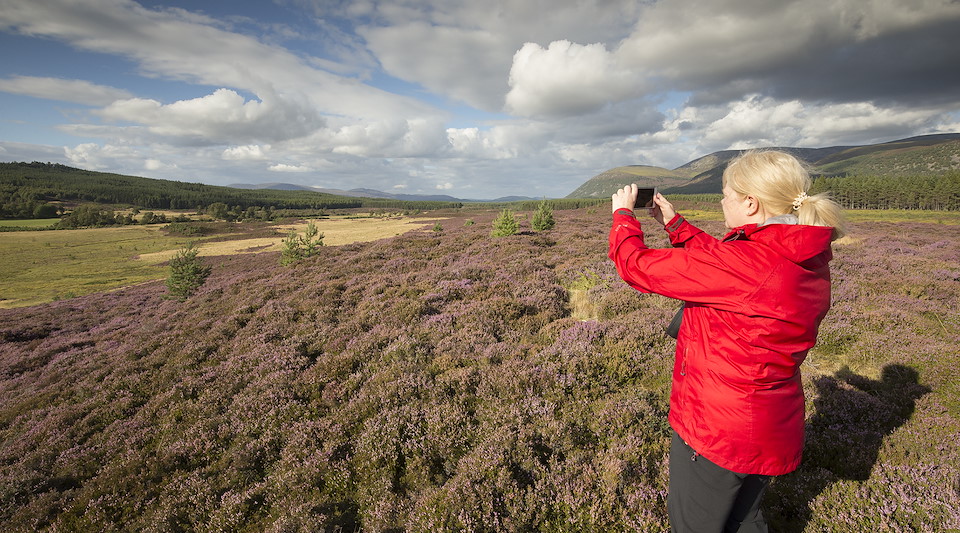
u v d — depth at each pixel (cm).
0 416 1097
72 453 799
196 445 718
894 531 329
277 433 693
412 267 1877
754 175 202
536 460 466
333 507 507
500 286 1255
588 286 1217
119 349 1475
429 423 588
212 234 11275
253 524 529
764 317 181
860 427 465
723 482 216
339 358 870
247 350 1079
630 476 425
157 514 581
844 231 183
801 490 383
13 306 4169
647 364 653
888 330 707
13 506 668
